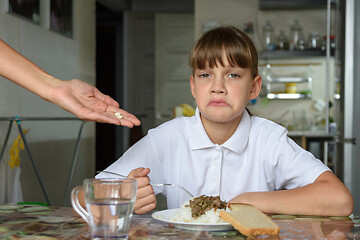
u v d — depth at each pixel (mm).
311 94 4703
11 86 2438
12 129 2408
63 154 3266
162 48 6559
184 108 3984
